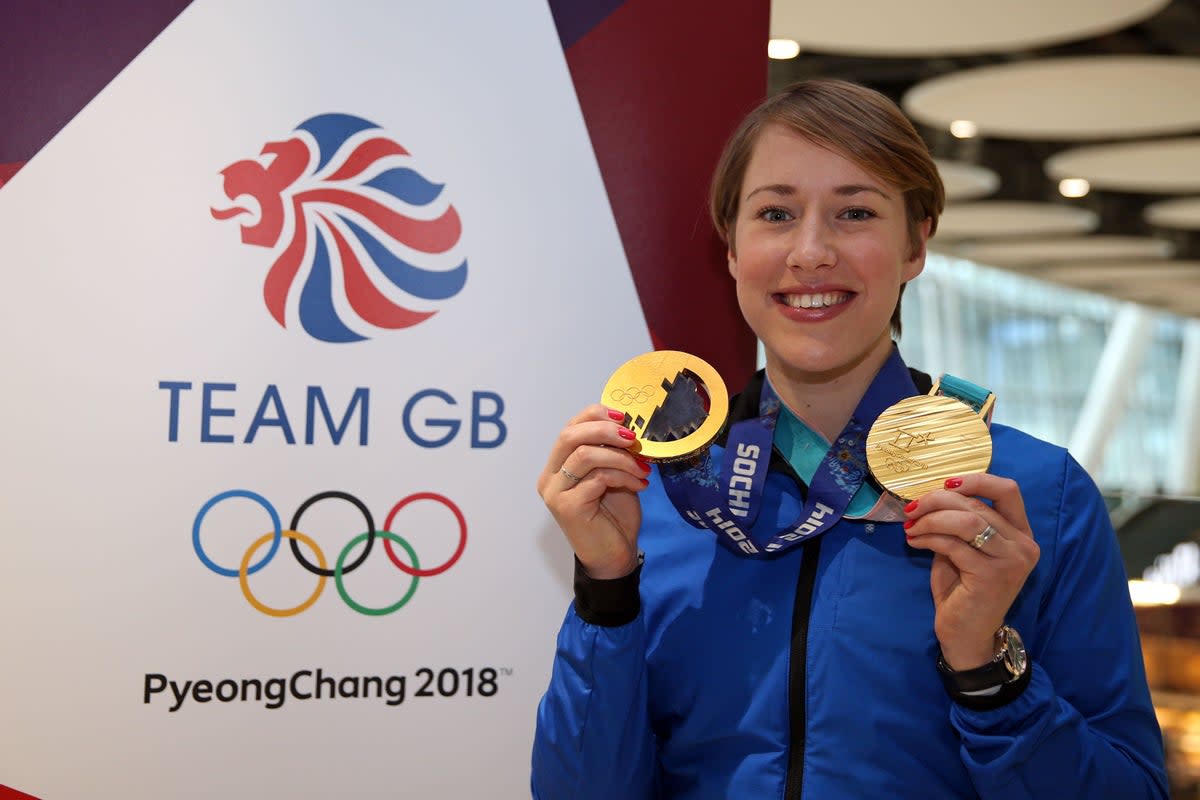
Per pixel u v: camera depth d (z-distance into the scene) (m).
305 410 1.82
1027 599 1.29
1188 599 3.45
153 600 1.77
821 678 1.30
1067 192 9.11
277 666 1.81
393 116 1.85
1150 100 6.32
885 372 1.40
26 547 1.73
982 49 5.34
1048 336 20.62
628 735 1.36
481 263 1.89
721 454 1.47
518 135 1.91
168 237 1.77
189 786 1.78
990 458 1.26
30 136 1.74
